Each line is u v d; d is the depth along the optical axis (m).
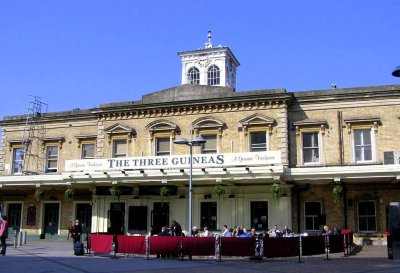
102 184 32.16
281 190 29.12
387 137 29.23
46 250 25.80
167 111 33.09
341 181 28.17
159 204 32.44
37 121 37.69
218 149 31.52
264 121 30.69
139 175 30.11
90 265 18.09
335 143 30.05
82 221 35.25
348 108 30.31
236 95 31.45
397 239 20.42
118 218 33.16
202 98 32.12
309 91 31.00
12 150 38.25
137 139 33.53
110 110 34.06
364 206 29.31
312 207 30.06
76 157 36.03
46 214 36.53
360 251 25.09
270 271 16.27
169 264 18.83
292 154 30.59
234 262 19.80
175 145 32.53
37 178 33.41
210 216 31.12
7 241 33.47
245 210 30.36
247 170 28.00
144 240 21.55
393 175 26.34
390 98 29.59
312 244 20.84
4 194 37.69
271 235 25.31
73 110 36.75
